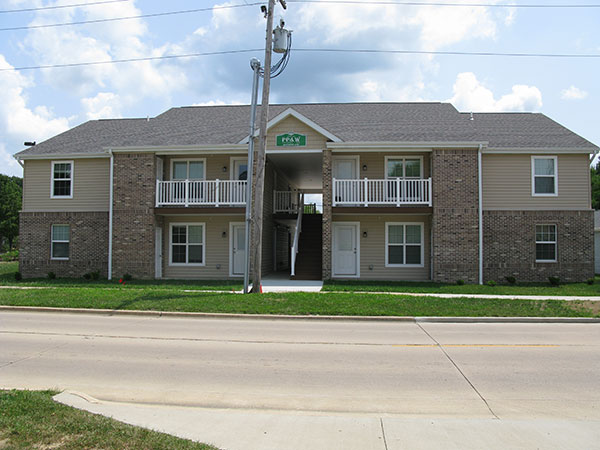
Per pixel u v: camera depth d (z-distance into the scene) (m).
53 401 5.15
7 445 4.00
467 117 24.02
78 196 21.34
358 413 5.30
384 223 20.62
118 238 20.08
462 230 18.84
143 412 5.09
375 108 24.70
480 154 18.95
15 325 10.81
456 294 15.53
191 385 6.30
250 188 15.29
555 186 19.73
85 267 20.94
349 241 20.84
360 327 10.73
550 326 11.02
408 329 10.52
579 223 19.61
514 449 4.30
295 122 19.48
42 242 21.39
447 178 18.98
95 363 7.41
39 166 21.69
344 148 19.39
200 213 20.02
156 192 20.12
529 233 19.62
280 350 8.34
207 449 4.04
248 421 4.89
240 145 19.66
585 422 5.01
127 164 20.23
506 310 12.25
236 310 12.17
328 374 6.84
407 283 18.52
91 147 21.34
